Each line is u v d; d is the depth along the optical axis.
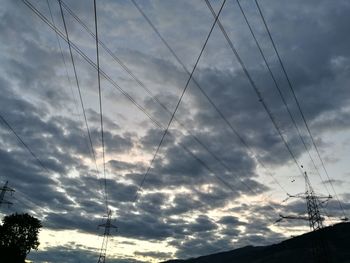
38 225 98.81
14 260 88.25
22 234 94.88
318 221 55.38
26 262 92.12
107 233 70.75
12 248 89.81
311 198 56.50
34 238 96.62
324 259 54.06
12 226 93.88
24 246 94.25
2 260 86.19
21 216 96.19
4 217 95.88
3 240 92.12
